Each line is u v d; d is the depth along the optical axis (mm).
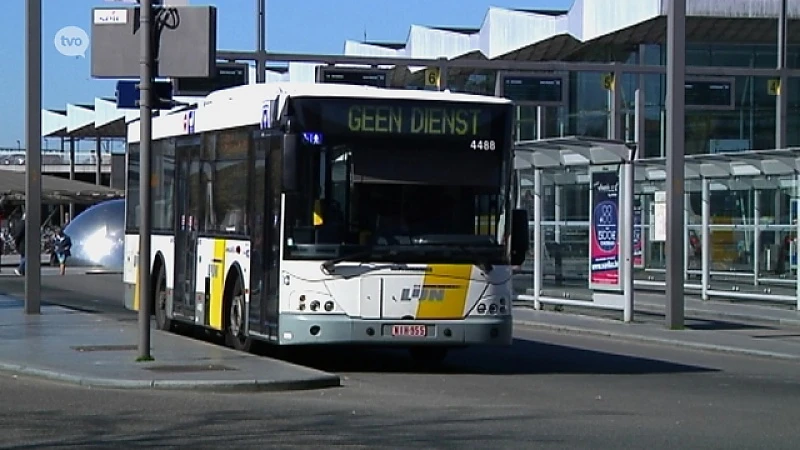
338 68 34469
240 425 12156
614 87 36969
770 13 44906
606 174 27828
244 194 18141
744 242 34438
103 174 93250
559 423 12555
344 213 16359
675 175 25703
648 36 46562
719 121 49719
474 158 16844
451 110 16750
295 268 16375
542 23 48188
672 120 25625
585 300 28812
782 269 32969
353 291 16344
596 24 46000
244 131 18203
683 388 16391
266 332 17125
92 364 16750
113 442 11086
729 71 35875
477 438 11484
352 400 14289
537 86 35219
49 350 18562
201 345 19250
